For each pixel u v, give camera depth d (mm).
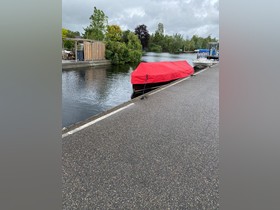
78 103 8602
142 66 9891
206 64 19969
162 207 2051
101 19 27234
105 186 2312
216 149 3215
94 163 2736
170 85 9156
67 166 2650
